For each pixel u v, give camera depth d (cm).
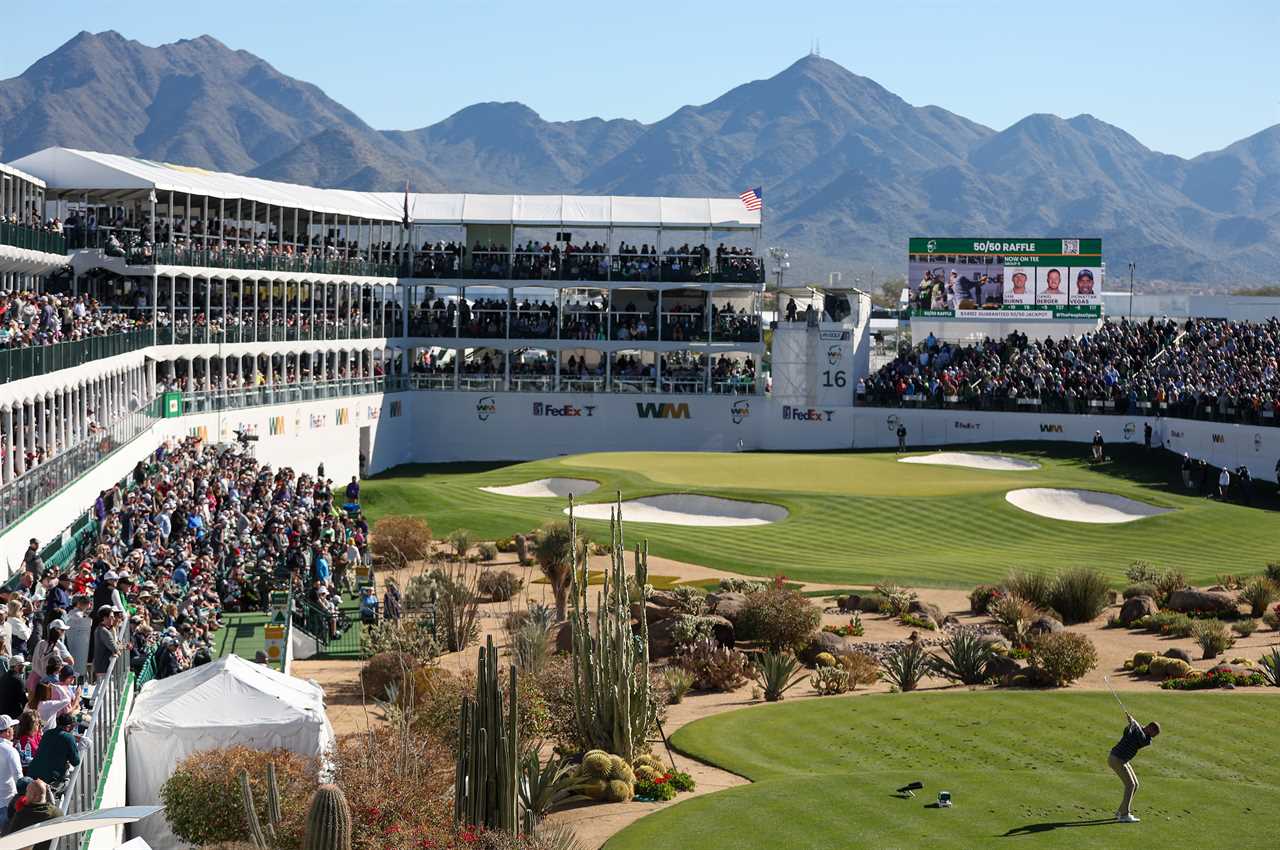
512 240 10512
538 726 3200
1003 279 10762
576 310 10712
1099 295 10675
